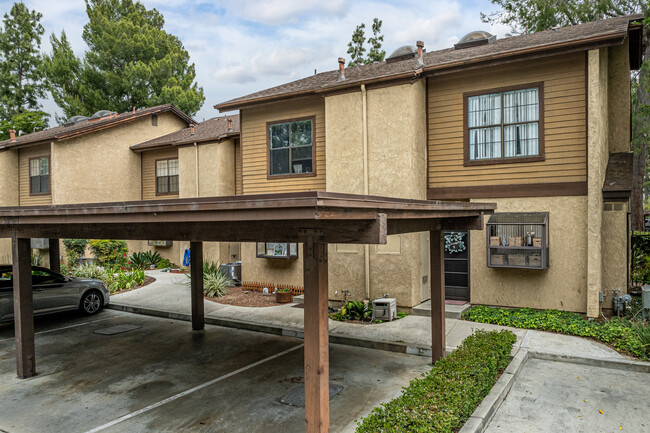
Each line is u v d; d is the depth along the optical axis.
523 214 9.73
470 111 10.50
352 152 11.12
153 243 19.88
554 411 5.44
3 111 34.81
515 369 6.60
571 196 9.33
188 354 8.22
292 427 5.21
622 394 5.91
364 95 10.81
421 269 10.83
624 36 8.41
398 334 8.70
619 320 8.60
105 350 8.59
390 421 4.39
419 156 10.66
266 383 6.66
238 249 18.14
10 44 36.00
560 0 16.30
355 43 31.45
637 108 16.38
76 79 29.61
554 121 9.51
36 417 5.62
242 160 13.82
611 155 10.79
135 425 5.34
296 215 3.49
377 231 3.93
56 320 11.30
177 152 19.27
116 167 19.50
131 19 32.62
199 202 4.14
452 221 7.04
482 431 4.92
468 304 10.41
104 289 12.30
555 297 9.50
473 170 10.45
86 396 6.29
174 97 29.39
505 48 10.21
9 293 10.12
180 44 36.50
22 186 21.09
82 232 6.55
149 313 11.84
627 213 9.50
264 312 11.02
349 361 7.56
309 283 4.27
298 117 12.67
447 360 6.11
